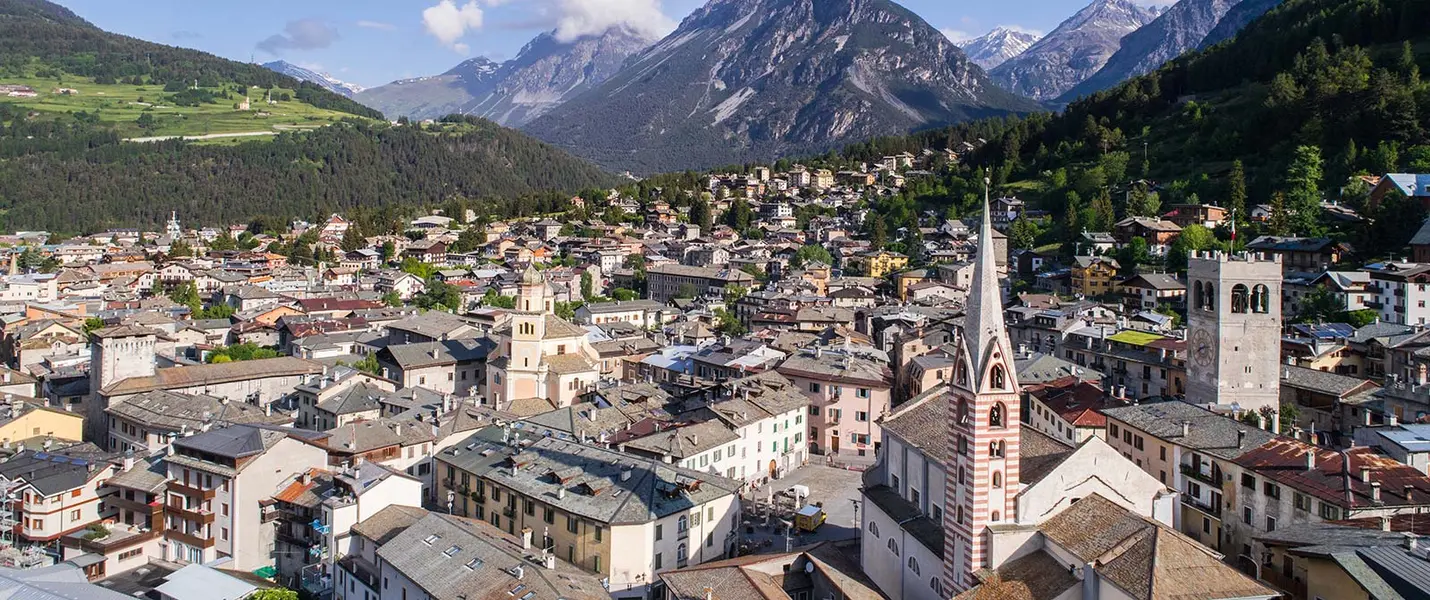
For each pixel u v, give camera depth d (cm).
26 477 11519
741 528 12138
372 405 15362
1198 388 13062
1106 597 7219
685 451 12469
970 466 8219
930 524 9431
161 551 11506
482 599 8362
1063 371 15325
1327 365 15050
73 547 11156
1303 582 7531
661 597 10138
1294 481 8669
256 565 11125
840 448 16088
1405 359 14125
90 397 16462
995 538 8131
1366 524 7738
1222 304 12562
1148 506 8631
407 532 9694
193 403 14875
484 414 14575
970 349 8194
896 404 17375
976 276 8250
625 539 9950
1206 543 9812
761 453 14188
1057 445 9300
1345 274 18775
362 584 9819
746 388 14925
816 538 11812
